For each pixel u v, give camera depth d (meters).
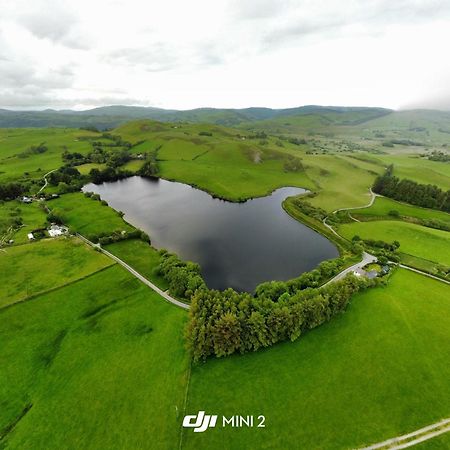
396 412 61.94
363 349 76.31
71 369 69.62
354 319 85.88
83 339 77.31
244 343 73.50
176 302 89.88
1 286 94.38
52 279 98.19
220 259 122.88
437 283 104.19
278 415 60.69
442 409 62.78
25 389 65.31
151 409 61.34
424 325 84.44
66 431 57.72
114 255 114.94
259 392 64.94
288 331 77.44
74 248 117.56
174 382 66.69
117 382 66.62
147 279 100.31
